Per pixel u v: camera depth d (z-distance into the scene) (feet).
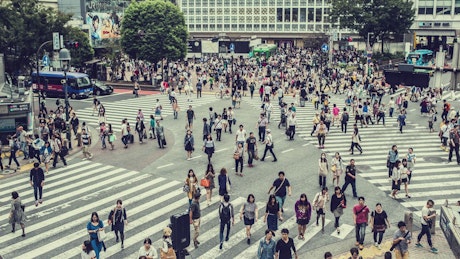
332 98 165.68
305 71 221.25
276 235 55.77
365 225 52.01
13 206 55.72
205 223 59.57
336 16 263.08
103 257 50.55
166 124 123.34
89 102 161.58
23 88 114.73
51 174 81.61
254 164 85.81
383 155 92.84
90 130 118.21
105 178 78.79
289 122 104.12
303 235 54.95
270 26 396.37
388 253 37.88
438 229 58.95
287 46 375.45
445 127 97.14
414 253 52.47
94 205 66.08
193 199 57.16
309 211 53.36
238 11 400.06
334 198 56.44
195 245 52.95
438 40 324.19
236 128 116.67
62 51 105.60
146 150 97.19
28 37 142.31
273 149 96.99
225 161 87.66
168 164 86.38
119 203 52.39
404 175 68.49
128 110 145.38
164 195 69.87
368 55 192.24
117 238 54.24
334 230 57.67
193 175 61.21
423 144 101.81
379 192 71.56
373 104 133.80
